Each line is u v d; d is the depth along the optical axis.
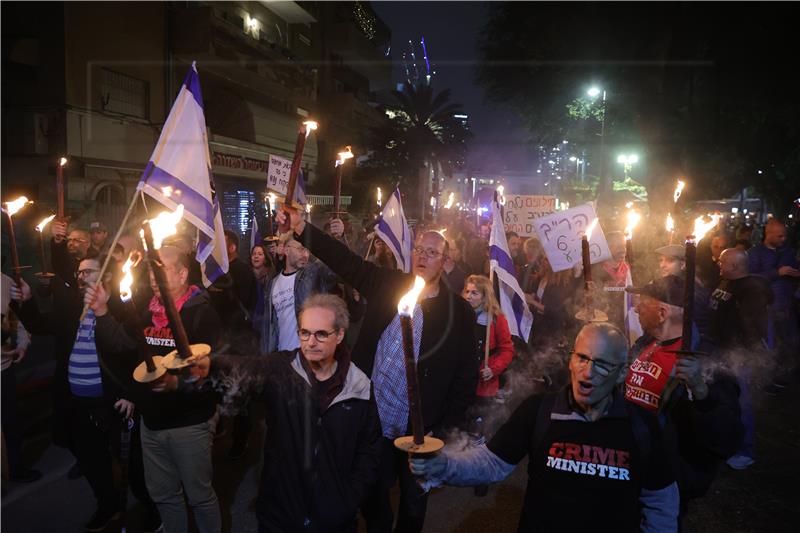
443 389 3.73
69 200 14.52
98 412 4.17
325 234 3.68
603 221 17.06
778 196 32.06
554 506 2.44
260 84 24.56
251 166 23.19
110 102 16.25
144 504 4.18
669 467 2.46
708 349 3.16
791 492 5.16
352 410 2.82
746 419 5.52
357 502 2.79
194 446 3.48
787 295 8.26
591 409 2.46
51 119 14.62
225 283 5.68
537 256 8.63
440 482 2.38
